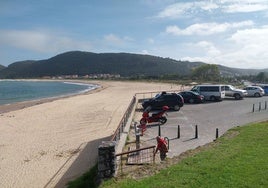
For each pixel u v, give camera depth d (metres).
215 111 32.97
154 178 9.69
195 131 20.58
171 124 25.11
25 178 14.84
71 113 38.44
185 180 9.28
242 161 10.81
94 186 11.23
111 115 35.47
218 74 150.50
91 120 32.09
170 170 10.30
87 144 21.08
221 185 8.79
